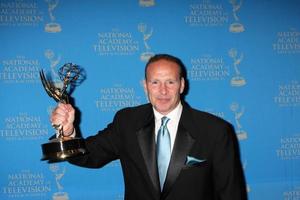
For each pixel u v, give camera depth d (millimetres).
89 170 2375
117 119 1896
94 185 2381
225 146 1738
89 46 2338
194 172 1683
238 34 2447
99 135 1921
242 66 2451
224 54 2436
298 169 2506
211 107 2434
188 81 2410
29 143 2316
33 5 2293
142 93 2381
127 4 2361
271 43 2473
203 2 2414
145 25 2373
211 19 2422
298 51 2492
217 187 1747
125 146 1779
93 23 2338
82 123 2346
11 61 2283
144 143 1718
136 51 2371
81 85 2344
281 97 2484
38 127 2318
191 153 1693
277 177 2492
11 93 2291
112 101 2365
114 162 2395
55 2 2309
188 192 1670
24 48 2291
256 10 2459
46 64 2307
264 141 2479
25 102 2303
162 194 1660
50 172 2346
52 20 2309
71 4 2320
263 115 2475
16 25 2283
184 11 2398
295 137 2500
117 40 2357
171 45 2391
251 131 2469
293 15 2488
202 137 1731
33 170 2326
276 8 2475
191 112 1809
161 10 2383
